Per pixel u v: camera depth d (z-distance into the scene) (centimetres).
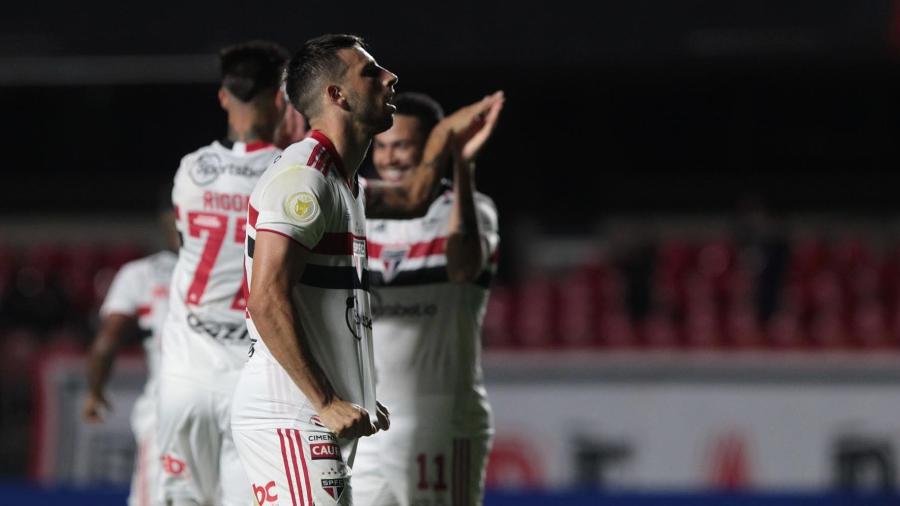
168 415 1512
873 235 5634
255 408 1159
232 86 1523
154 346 2162
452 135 1466
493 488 3206
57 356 3159
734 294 4566
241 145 1525
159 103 5747
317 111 1191
